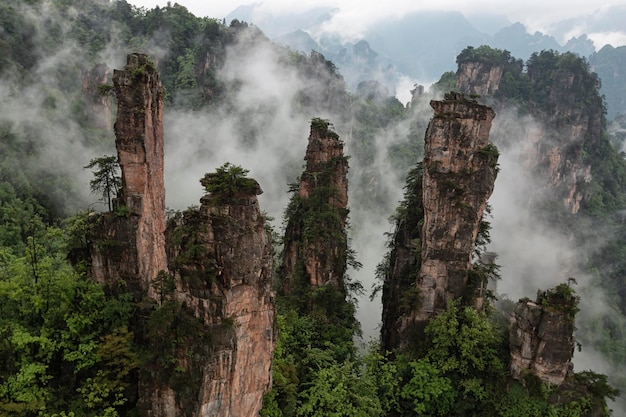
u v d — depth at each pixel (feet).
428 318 146.41
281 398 107.45
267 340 94.63
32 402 91.50
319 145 171.83
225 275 86.63
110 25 456.86
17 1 378.73
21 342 95.71
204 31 473.26
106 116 354.54
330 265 163.43
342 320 162.81
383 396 129.90
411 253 164.55
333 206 170.40
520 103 444.96
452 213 141.38
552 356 119.14
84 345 100.12
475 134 139.64
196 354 87.61
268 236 95.25
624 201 449.48
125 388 98.78
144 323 107.24
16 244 197.57
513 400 123.75
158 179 117.60
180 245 89.25
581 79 440.45
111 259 112.98
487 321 135.74
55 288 106.73
